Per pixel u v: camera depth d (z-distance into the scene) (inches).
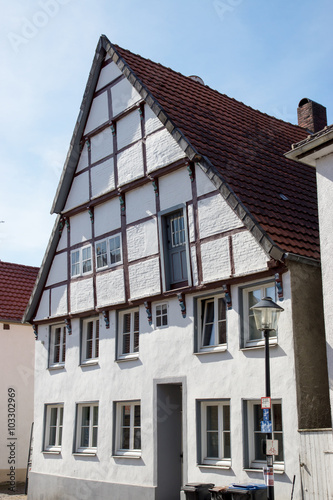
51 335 743.7
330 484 416.8
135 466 584.4
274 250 473.7
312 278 494.9
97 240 677.9
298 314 474.6
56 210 732.7
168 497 561.3
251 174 572.7
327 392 477.1
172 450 574.6
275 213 530.0
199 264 549.0
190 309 557.0
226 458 507.8
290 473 447.8
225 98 748.6
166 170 592.1
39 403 737.0
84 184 705.6
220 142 601.9
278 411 480.4
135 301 612.7
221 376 516.4
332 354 426.6
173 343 568.4
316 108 825.5
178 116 606.9
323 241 444.8
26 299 975.0
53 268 743.1
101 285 661.9
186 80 728.3
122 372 621.0
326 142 438.6
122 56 679.7
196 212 560.1
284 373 467.8
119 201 653.9
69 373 695.1
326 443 425.1
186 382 546.6
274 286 497.0
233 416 499.8
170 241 594.9
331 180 445.7
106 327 652.1
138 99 641.0
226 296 522.3
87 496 629.9
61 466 678.5
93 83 706.2
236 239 518.9
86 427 668.1
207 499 487.2
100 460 625.9
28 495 718.5
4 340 909.8
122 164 652.7
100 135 691.4
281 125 770.8
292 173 631.8
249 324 511.8
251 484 460.4
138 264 617.0
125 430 616.7
